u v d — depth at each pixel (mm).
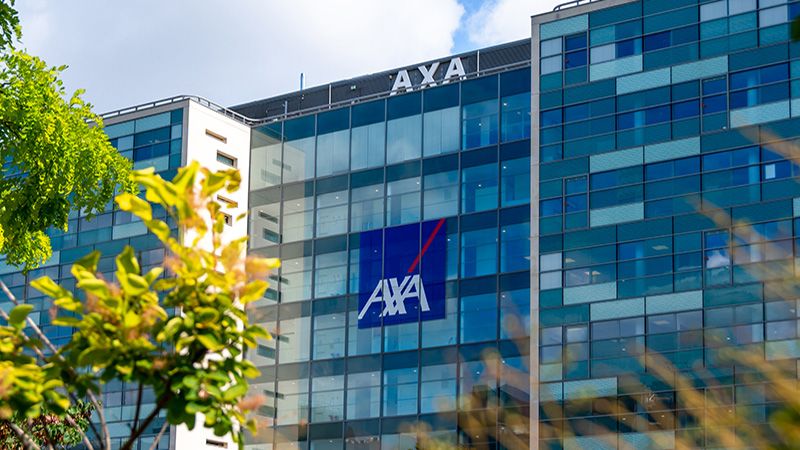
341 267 64500
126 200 6980
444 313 60375
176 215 7121
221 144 69375
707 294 52000
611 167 56406
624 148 56250
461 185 61875
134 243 67562
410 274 62031
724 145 53781
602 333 54250
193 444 64000
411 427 59250
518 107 61281
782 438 4117
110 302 6855
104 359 6941
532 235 57625
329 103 69562
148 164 69250
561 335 55250
